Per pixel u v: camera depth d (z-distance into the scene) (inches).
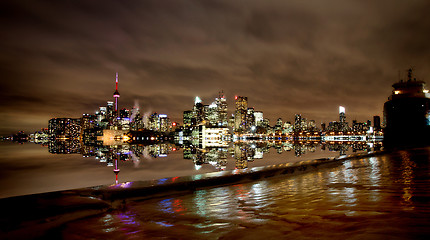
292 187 277.7
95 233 127.2
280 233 112.3
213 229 128.0
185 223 143.5
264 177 357.7
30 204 164.6
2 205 160.7
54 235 124.5
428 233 95.3
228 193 254.2
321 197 204.2
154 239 114.6
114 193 211.6
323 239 97.8
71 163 1295.5
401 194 195.2
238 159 1465.3
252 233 115.6
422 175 321.7
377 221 118.6
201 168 1058.7
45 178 835.4
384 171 397.4
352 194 208.7
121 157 1664.6
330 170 457.1
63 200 176.1
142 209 186.1
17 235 123.0
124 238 118.3
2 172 971.9
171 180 265.1
